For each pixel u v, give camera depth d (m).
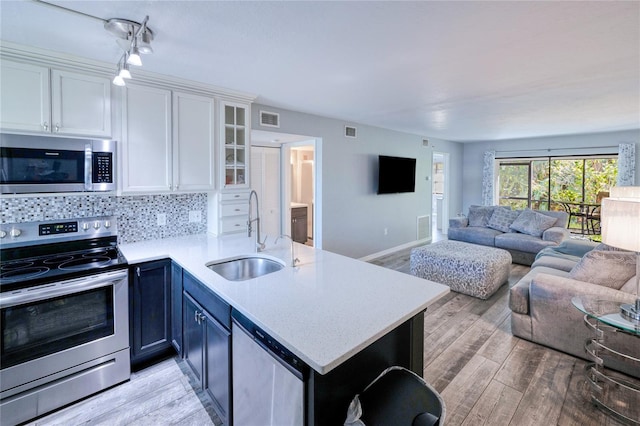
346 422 1.25
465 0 1.57
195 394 2.18
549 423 1.91
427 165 6.89
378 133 5.56
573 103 3.66
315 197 4.77
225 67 2.48
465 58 2.31
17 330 1.88
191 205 3.23
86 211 2.64
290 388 1.28
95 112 2.36
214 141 3.01
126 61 2.05
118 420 1.95
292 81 2.83
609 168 6.62
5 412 1.86
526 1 1.57
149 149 2.63
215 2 1.58
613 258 2.56
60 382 2.03
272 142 5.14
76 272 2.06
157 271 2.45
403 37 1.97
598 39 2.00
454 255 4.14
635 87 3.02
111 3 1.59
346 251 5.14
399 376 1.42
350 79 2.79
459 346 2.78
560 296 2.62
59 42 2.02
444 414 1.20
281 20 1.76
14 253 2.31
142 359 2.49
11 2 1.56
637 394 2.11
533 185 7.40
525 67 2.49
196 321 2.06
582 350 2.53
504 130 5.82
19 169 2.09
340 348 1.19
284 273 2.06
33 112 2.13
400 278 1.97
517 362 2.53
